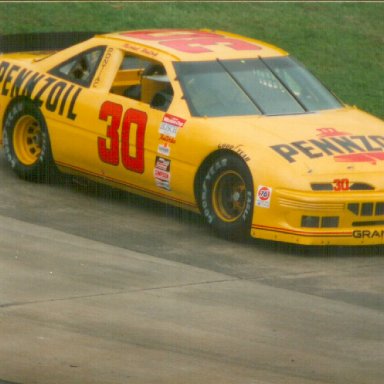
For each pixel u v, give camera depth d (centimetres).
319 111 2511
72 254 2186
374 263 2258
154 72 2528
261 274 2136
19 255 2158
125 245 2281
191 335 1752
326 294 2027
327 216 2234
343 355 1691
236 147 2300
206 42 2628
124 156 2511
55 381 1520
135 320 1812
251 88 2495
